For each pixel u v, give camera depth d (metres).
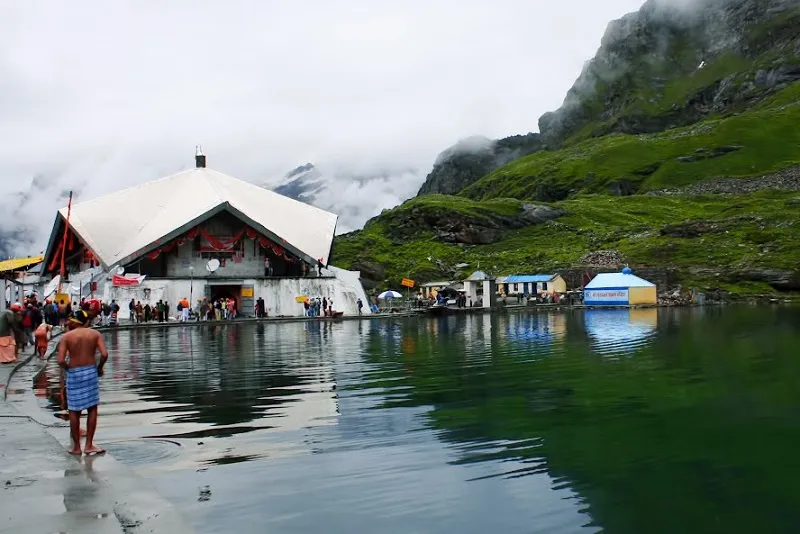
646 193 174.75
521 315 59.28
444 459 10.85
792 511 8.66
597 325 42.44
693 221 106.00
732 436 12.24
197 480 9.78
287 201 75.12
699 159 196.75
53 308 37.66
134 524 7.20
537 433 12.56
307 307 58.91
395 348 28.52
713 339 30.05
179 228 59.56
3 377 18.53
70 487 8.19
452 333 37.25
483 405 15.17
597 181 195.75
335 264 106.50
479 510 8.70
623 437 12.25
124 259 57.84
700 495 9.28
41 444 10.52
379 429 12.87
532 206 137.75
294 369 21.52
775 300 74.81
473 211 128.88
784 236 94.12
